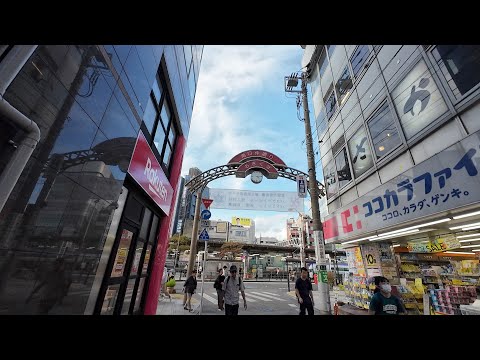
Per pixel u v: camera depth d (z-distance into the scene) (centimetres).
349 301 852
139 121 422
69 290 256
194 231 1247
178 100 717
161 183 609
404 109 561
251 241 6488
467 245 813
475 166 334
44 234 220
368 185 704
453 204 366
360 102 770
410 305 663
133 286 497
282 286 2506
